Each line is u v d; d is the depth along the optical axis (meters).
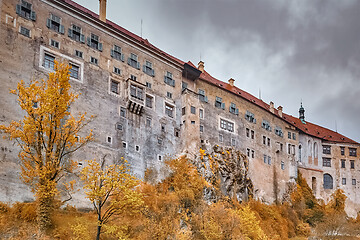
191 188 50.31
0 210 34.78
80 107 44.75
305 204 74.00
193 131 56.84
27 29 42.75
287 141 78.94
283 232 59.16
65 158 41.12
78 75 45.97
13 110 39.00
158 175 50.66
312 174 83.00
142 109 51.41
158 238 37.69
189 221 44.31
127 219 38.88
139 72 53.41
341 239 63.31
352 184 86.56
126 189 32.50
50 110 32.69
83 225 34.06
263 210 61.34
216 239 42.44
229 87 72.19
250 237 48.44
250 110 71.19
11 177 36.69
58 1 46.03
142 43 54.44
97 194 31.52
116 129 47.72
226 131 63.97
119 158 46.72
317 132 91.00
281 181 73.31
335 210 79.56
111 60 50.22
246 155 65.94
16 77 40.34
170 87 57.47
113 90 49.47
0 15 40.88
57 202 35.75
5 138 37.34
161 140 53.31
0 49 39.94
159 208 44.09
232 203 56.09
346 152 89.19
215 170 56.75
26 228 33.66
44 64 43.28
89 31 48.84
